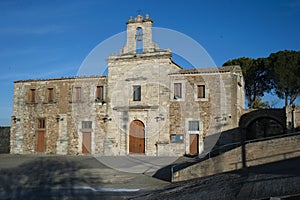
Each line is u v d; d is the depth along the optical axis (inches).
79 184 621.0
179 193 503.2
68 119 1406.3
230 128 1205.1
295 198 397.7
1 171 820.6
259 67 1840.6
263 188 459.8
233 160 647.1
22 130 1478.8
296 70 1675.7
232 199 433.7
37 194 527.5
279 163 624.4
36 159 1144.8
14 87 1514.5
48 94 1459.2
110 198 490.9
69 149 1389.0
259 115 1333.7
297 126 1121.4
